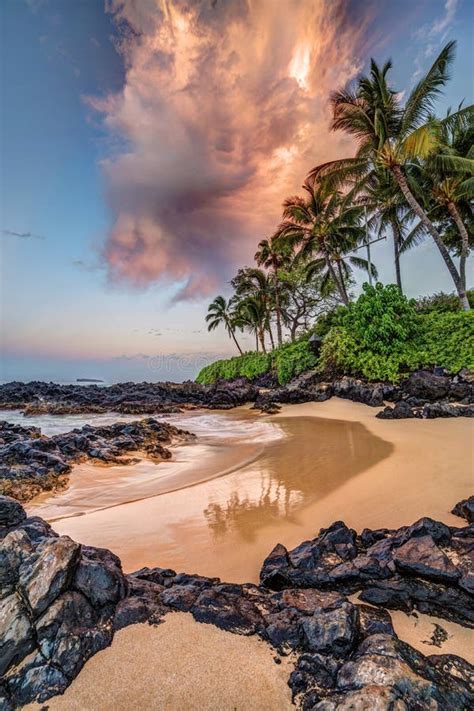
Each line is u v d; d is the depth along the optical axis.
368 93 20.16
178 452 12.12
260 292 43.88
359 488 6.93
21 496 7.80
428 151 18.05
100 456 11.06
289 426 15.15
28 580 3.04
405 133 19.84
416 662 2.60
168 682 2.61
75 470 9.96
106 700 2.48
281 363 26.62
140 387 41.62
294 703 2.42
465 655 2.84
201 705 2.45
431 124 17.86
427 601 3.39
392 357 18.97
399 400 16.91
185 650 2.88
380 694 2.21
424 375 16.83
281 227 30.48
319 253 31.42
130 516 6.43
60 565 3.13
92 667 2.72
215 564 4.64
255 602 3.47
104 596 3.23
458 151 22.36
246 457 10.55
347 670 2.53
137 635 3.02
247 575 4.34
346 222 28.78
